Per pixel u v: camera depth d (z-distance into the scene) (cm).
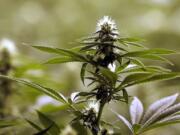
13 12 519
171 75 108
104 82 109
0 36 491
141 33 462
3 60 184
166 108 124
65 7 530
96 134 112
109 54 108
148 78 109
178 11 479
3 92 182
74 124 113
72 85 304
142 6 510
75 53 108
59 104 173
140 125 116
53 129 120
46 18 510
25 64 193
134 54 108
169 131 275
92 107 114
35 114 174
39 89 115
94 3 530
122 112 261
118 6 525
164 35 454
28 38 493
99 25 109
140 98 259
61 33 495
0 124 133
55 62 112
